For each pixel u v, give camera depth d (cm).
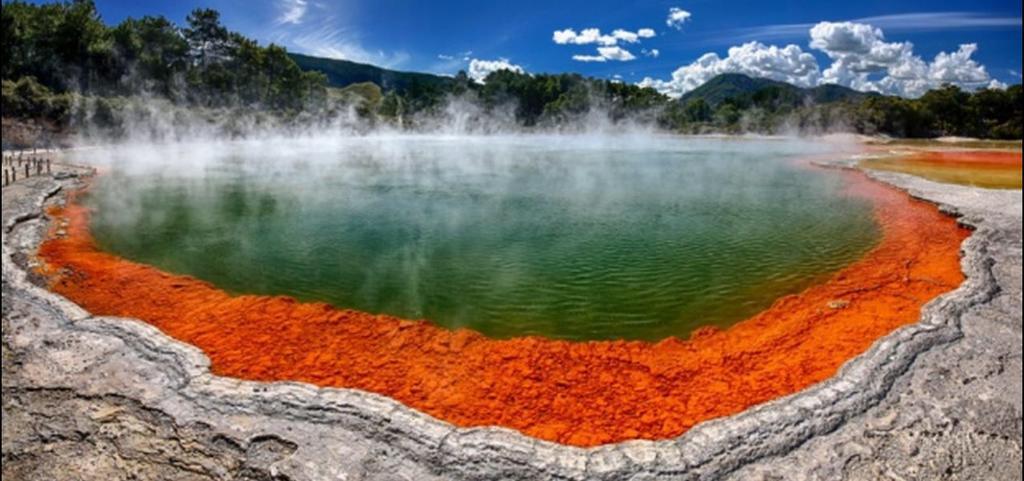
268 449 709
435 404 843
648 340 1062
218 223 1916
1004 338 996
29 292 1166
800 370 934
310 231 1809
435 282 1347
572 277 1384
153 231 1802
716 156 4684
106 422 757
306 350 1000
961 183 2873
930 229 1858
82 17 5338
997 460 703
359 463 688
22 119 4119
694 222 1966
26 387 833
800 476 673
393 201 2330
